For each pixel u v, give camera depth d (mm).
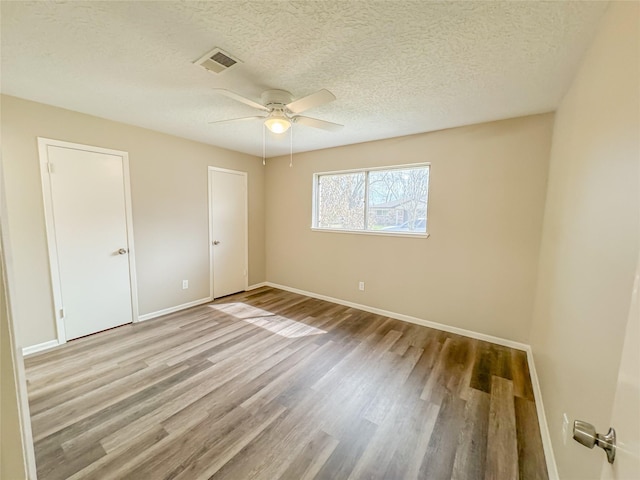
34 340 2527
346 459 1490
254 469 1422
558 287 1745
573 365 1297
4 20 1364
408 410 1862
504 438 1641
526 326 2686
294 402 1925
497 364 2434
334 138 3424
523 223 2646
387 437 1639
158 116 2754
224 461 1462
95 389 2020
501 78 1889
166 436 1610
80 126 2682
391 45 1556
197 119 2828
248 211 4527
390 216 3531
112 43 1566
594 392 1044
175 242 3568
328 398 1970
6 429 491
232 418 1763
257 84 2035
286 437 1625
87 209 2795
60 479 1345
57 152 2564
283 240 4629
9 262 491
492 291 2840
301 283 4453
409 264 3348
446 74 1858
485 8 1260
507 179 2695
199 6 1272
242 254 4496
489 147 2764
